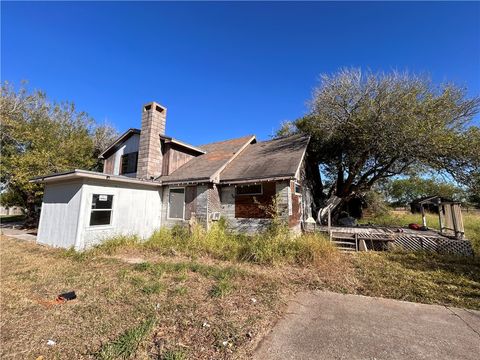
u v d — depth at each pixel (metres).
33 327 3.12
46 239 9.38
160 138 12.81
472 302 4.17
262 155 12.36
